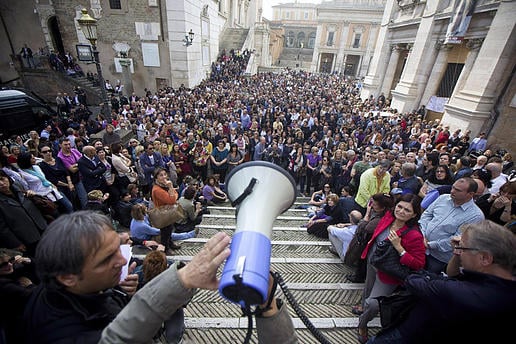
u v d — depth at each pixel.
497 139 9.73
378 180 4.74
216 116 12.27
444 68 13.45
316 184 8.09
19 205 3.00
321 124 11.83
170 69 18.44
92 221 0.87
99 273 0.87
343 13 46.94
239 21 39.28
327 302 3.15
